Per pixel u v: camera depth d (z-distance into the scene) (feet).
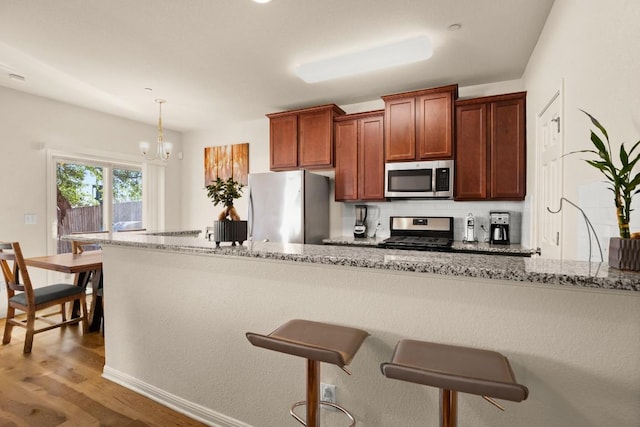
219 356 5.77
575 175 5.61
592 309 3.34
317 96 12.42
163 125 16.67
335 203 13.75
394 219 12.48
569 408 3.45
